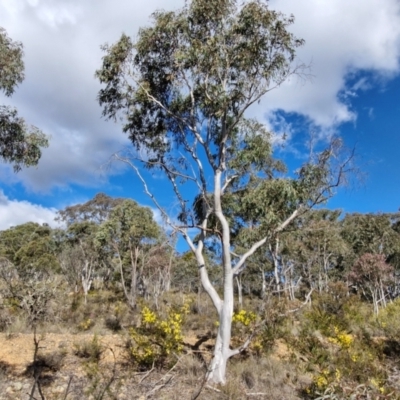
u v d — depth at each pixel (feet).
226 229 24.38
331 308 46.14
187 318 36.96
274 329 27.78
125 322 37.52
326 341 31.71
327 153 25.57
